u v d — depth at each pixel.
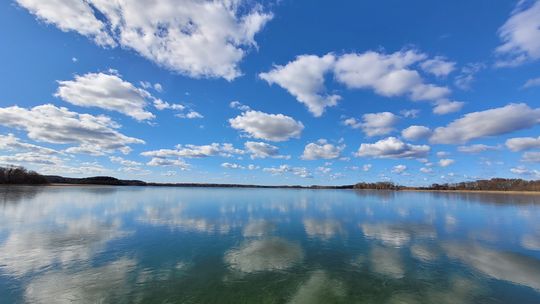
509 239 23.52
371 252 19.11
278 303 11.59
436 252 19.27
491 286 13.55
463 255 18.59
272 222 31.56
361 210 45.38
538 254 18.92
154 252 18.50
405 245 21.16
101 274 14.44
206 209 44.41
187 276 14.28
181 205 50.72
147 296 12.00
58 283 13.25
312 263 16.59
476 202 66.94
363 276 14.62
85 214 35.69
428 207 51.78
